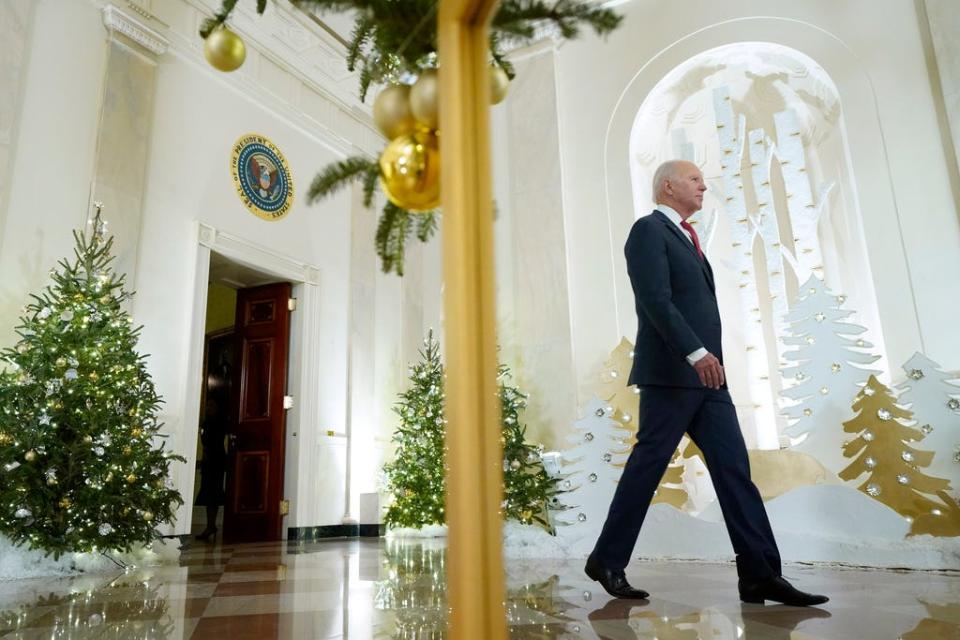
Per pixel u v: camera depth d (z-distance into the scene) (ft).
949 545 8.80
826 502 9.98
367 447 20.72
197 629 4.93
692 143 17.44
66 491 10.73
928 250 13.92
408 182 2.80
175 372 15.40
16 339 12.51
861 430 10.27
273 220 18.79
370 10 2.88
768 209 15.85
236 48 3.77
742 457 5.73
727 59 17.34
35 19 13.69
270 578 8.73
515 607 5.31
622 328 16.93
